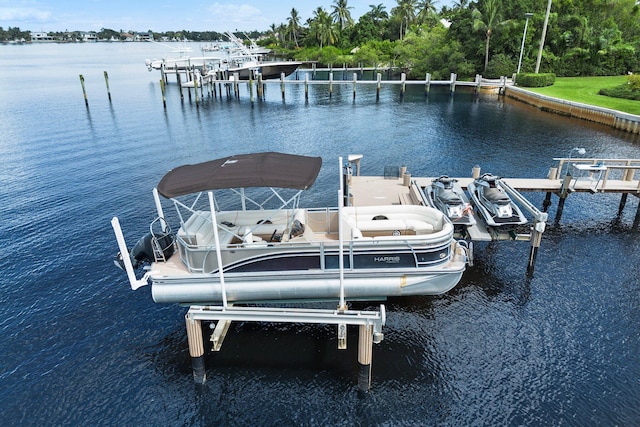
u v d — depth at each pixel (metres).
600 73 64.12
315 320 10.46
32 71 97.69
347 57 101.06
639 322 13.08
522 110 49.72
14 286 15.34
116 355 12.20
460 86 68.75
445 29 88.25
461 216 16.05
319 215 13.66
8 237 18.86
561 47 66.25
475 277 15.52
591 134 37.00
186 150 33.12
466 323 13.15
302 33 138.12
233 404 10.55
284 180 10.88
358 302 14.13
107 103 54.50
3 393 10.96
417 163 29.52
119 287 15.29
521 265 16.31
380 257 11.86
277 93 67.44
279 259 11.78
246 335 12.76
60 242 18.47
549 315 13.46
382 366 11.56
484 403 10.43
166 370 11.65
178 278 11.78
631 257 16.73
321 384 11.02
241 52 81.31
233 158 12.72
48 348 12.46
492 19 66.25
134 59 143.12
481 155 31.22
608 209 21.22
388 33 109.94
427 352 12.01
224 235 12.60
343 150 33.19
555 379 11.05
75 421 10.23
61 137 36.62
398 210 13.81
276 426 9.98
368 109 51.84
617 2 68.19
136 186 25.09
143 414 10.36
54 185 25.17
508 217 16.12
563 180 19.55
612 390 10.68
